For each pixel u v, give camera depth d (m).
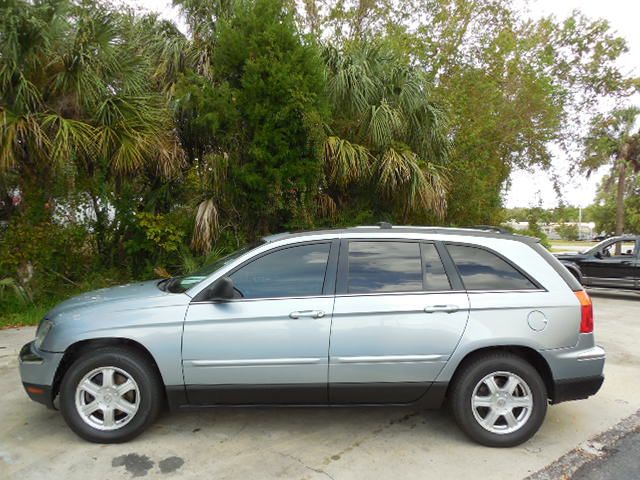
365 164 8.16
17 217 7.33
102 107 6.90
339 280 3.44
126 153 7.06
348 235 3.61
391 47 10.30
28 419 3.80
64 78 6.63
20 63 6.35
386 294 3.38
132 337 3.27
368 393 3.36
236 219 8.33
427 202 8.66
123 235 8.98
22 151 6.84
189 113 8.38
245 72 7.45
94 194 8.33
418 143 9.35
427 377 3.34
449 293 3.40
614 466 3.17
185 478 2.95
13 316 6.91
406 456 3.26
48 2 6.45
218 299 3.29
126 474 2.98
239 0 7.95
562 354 3.37
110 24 7.02
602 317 8.69
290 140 7.50
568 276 3.56
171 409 3.39
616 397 4.47
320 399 3.38
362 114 8.52
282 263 3.51
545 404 3.38
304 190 7.57
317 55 7.72
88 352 3.37
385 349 3.31
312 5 12.80
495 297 3.40
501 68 12.72
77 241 8.36
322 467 3.10
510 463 3.18
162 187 8.75
